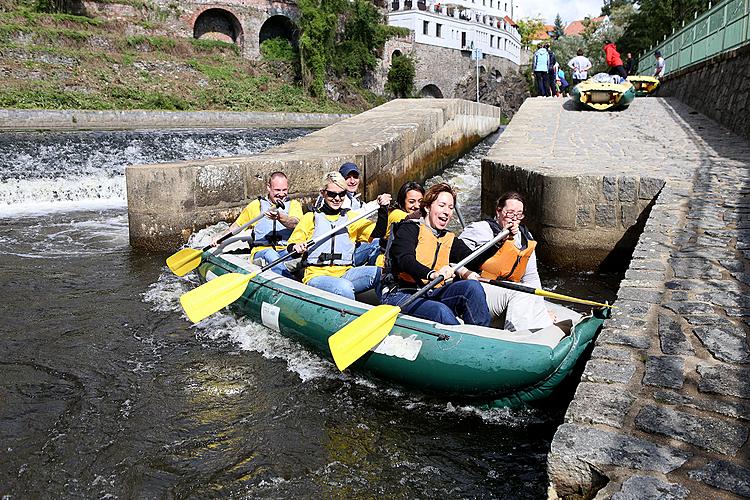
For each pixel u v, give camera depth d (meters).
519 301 4.25
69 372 4.71
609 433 2.63
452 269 4.16
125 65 29.09
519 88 62.88
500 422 3.83
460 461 3.49
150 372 4.70
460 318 4.40
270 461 3.53
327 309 4.50
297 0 37.09
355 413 4.02
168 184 8.28
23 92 23.34
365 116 15.88
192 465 3.51
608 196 7.21
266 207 6.61
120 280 7.07
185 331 5.51
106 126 21.77
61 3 30.88
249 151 16.61
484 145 21.75
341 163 10.54
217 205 8.80
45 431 3.86
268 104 32.31
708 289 4.25
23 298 6.42
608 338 3.53
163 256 8.13
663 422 2.68
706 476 2.33
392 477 3.36
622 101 16.20
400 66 45.81
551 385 3.58
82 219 10.48
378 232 5.77
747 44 11.76
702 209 6.31
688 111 15.70
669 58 21.72
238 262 5.81
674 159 9.27
